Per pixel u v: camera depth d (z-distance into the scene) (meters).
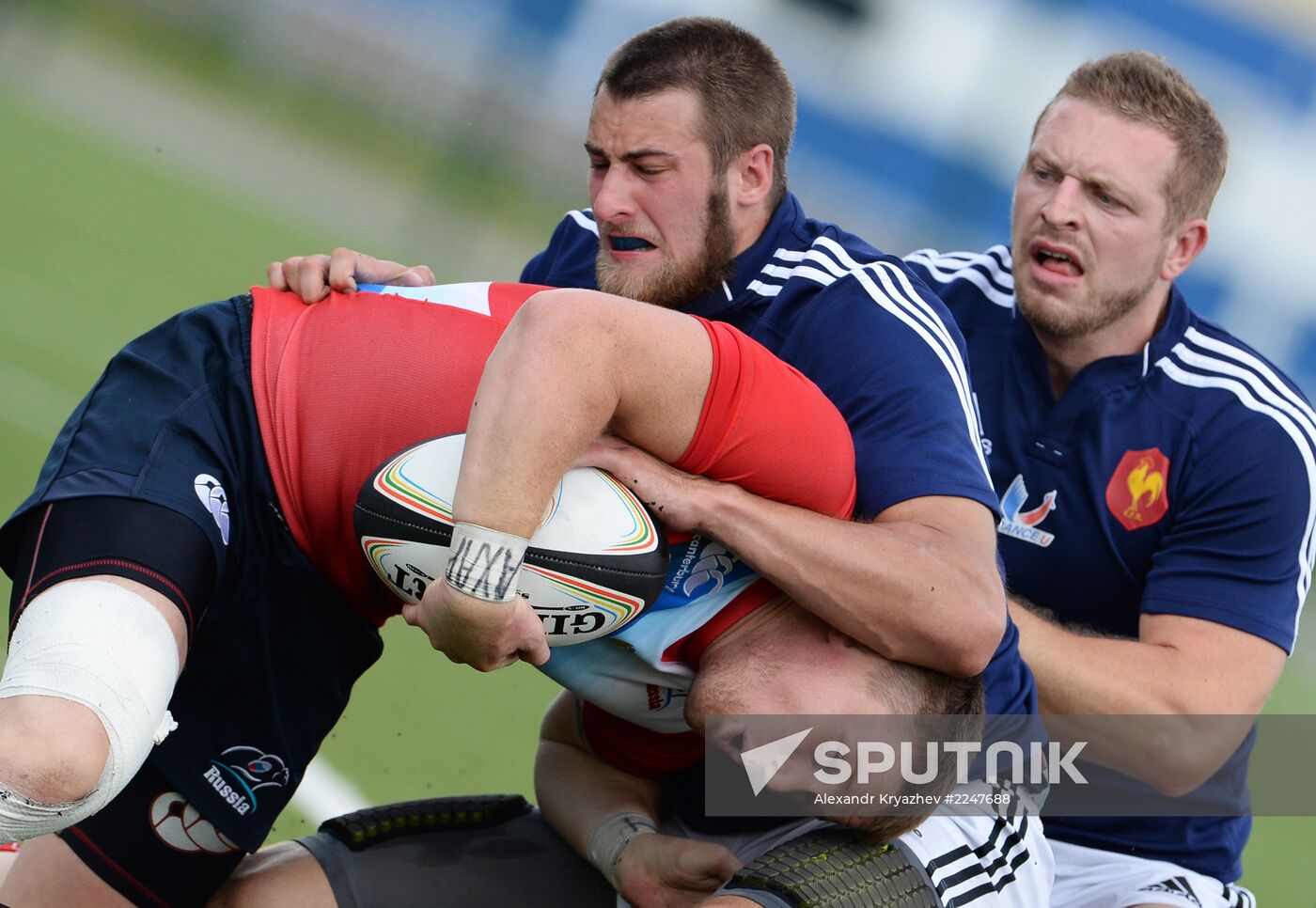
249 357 7.91
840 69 39.19
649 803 9.41
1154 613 11.25
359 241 36.03
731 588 7.88
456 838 9.40
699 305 9.90
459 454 7.20
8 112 40.31
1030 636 10.73
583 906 9.12
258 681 8.05
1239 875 11.77
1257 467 11.25
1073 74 12.10
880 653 7.71
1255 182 33.53
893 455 8.21
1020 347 11.89
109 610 6.79
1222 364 11.61
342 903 8.81
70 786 6.39
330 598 8.09
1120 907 10.77
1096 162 11.23
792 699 7.64
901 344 8.70
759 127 9.72
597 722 9.39
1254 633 11.06
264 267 32.28
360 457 7.69
